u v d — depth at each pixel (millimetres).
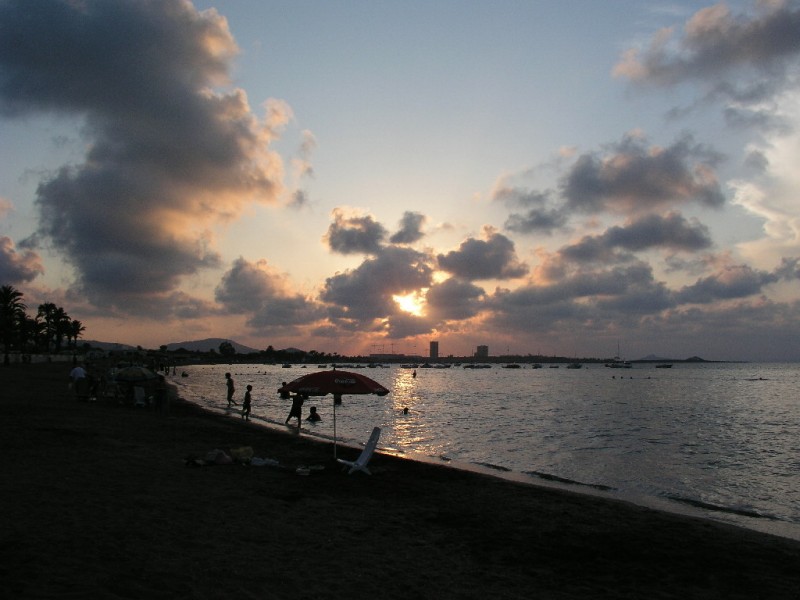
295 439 23578
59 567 7180
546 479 18656
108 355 145000
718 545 10641
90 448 17250
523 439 29656
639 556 9781
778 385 112062
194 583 7020
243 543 8930
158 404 31203
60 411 28062
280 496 12711
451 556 9195
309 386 15242
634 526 11828
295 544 9156
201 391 70500
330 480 15078
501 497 14164
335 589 7262
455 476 16750
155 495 11766
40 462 14570
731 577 8867
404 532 10484
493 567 8781
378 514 11766
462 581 8016
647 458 24547
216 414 34656
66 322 157375
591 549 10062
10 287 92000
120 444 18562
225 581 7184
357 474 16172
